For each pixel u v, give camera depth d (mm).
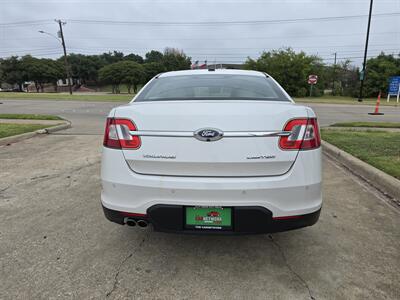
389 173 4438
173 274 2367
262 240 2859
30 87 80312
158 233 2990
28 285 2227
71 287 2211
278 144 2129
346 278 2301
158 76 3352
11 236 2902
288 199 2168
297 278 2309
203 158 2123
